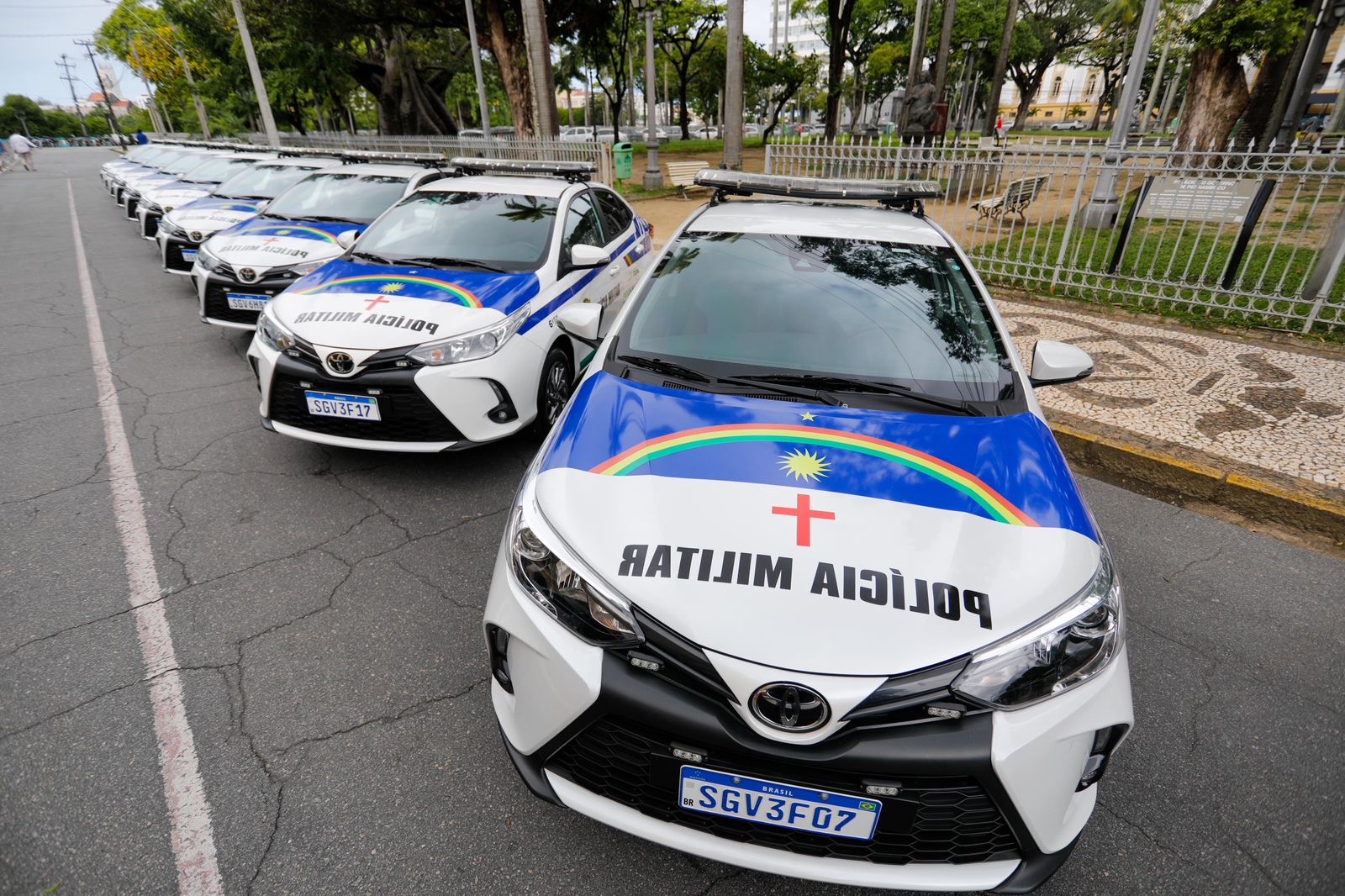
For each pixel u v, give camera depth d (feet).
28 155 114.11
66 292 26.63
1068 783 4.96
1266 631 8.91
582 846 6.11
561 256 13.94
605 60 80.69
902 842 4.85
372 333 11.18
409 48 89.25
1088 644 5.12
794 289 8.61
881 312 8.29
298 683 7.80
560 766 5.47
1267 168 18.78
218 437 13.94
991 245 29.37
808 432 6.51
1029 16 135.23
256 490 11.96
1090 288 22.75
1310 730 7.47
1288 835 6.35
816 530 5.37
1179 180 20.43
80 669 7.91
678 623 4.86
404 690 7.75
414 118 91.91
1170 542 10.82
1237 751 7.21
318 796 6.49
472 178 16.72
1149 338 18.69
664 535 5.35
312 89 89.56
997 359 7.83
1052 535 5.61
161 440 13.80
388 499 11.73
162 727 7.16
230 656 8.17
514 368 11.88
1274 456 12.35
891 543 5.31
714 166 59.67
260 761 6.82
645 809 5.24
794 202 11.48
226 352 19.31
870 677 4.59
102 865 5.81
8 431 14.10
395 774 6.73
